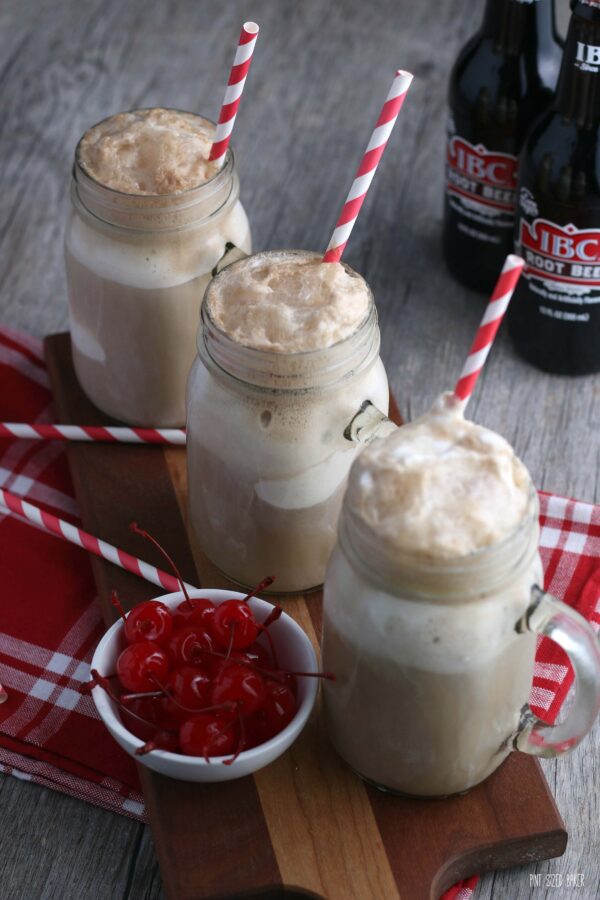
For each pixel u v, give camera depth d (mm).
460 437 672
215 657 719
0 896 722
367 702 687
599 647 672
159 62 1157
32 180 1065
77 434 858
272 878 697
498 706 687
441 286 1001
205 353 745
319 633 777
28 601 812
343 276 749
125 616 729
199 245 814
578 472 889
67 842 737
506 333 972
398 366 948
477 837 708
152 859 733
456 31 1186
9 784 754
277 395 726
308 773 726
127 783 746
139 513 832
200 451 760
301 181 1066
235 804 716
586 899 722
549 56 908
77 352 867
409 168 1078
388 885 695
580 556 829
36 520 805
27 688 778
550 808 718
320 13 1198
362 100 1128
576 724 691
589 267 890
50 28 1183
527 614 667
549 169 867
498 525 654
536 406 925
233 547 777
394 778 707
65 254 841
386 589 661
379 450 670
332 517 762
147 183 806
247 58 777
